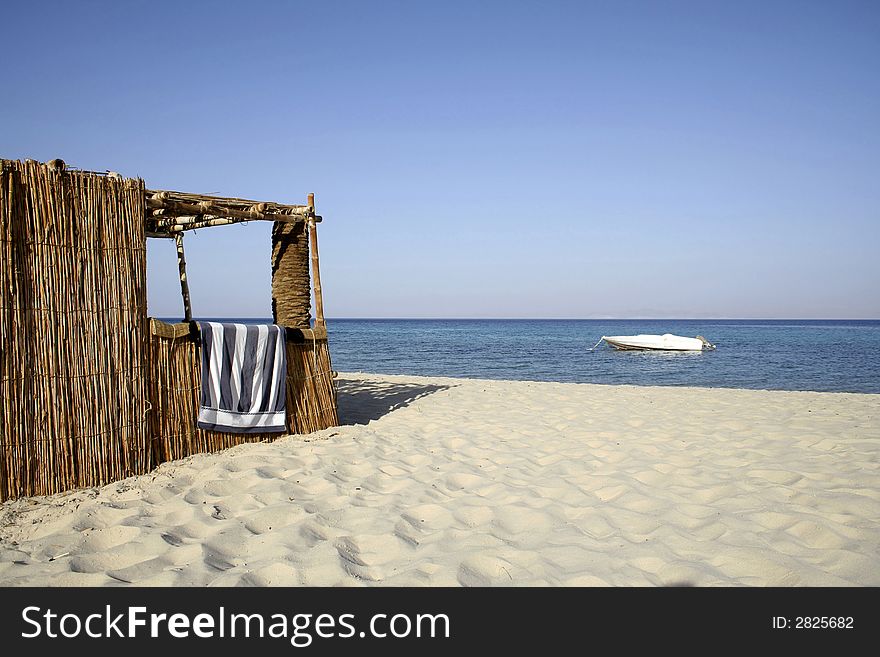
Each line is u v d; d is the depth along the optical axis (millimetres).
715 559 3471
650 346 32719
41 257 4668
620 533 3863
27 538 3775
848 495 4355
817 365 24766
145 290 5348
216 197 6254
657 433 6828
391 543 3766
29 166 4645
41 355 4629
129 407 5125
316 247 7238
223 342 5965
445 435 6805
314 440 6398
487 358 29516
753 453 5762
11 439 4461
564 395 10406
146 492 4570
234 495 4531
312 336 6973
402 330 80250
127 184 5242
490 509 4312
